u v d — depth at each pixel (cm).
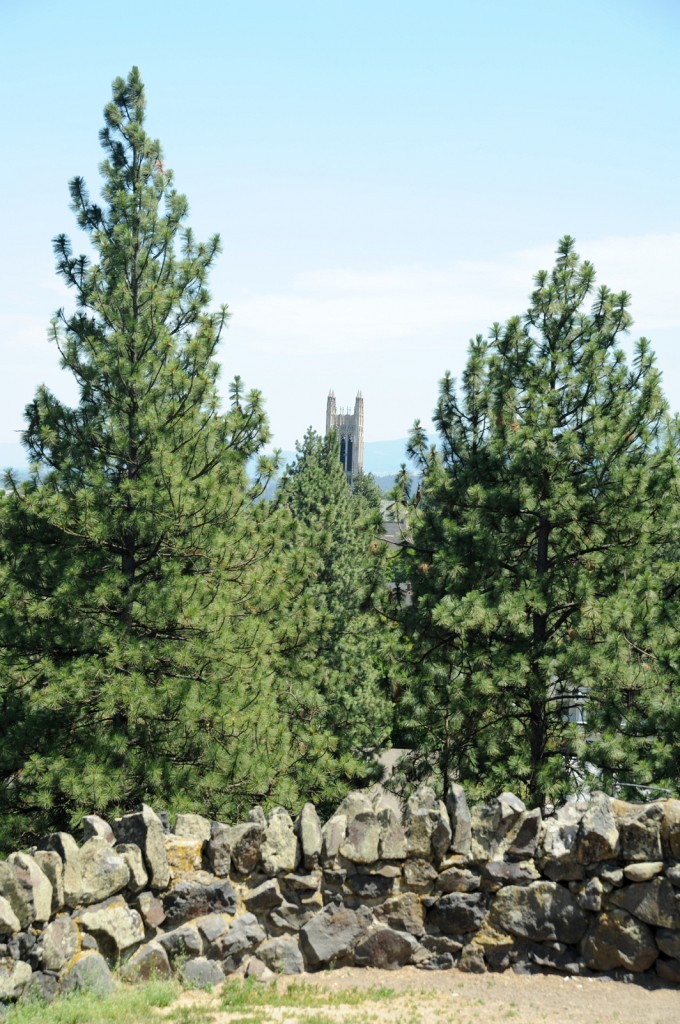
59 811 1881
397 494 2170
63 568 1950
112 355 2038
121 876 973
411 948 1012
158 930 991
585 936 987
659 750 1772
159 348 2092
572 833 1007
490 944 1001
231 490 2042
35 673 1942
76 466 2036
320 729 2577
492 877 1011
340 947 1014
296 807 1998
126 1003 891
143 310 2145
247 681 2055
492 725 2020
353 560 3112
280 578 2183
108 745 1838
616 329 2103
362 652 2856
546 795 1889
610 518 1955
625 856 988
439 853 1023
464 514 2086
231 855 1021
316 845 1029
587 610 1862
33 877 912
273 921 1016
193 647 1953
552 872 1005
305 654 2372
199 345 2089
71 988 919
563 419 2053
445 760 2033
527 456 1980
